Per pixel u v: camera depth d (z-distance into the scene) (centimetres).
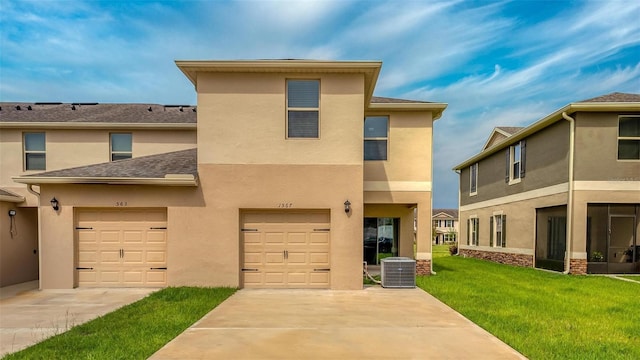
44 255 980
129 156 1400
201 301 815
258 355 509
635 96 1434
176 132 1411
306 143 995
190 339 572
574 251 1332
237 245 983
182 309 746
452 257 2381
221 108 996
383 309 771
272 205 988
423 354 516
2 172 1316
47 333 618
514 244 1758
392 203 1336
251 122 996
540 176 1543
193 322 664
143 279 995
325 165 994
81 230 1002
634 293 973
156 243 1001
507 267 1644
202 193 988
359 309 770
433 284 1094
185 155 1216
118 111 1552
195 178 968
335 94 1000
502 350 535
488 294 944
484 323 672
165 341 561
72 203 988
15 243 1120
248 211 1008
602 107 1294
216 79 997
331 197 990
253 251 1003
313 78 1009
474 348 541
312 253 1005
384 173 1330
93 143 1370
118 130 1383
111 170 1038
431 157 1334
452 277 1264
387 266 1017
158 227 1003
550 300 875
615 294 959
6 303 833
